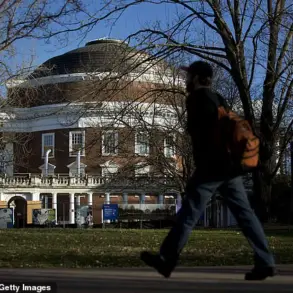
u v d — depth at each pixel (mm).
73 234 20578
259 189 15984
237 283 5969
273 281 6094
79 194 66875
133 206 49625
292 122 18422
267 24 16859
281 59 17469
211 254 11250
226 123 5035
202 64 5234
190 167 32344
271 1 17734
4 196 65312
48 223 50844
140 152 33688
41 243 15812
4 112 34375
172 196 62094
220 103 5141
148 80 25109
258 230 5320
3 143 40844
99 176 67062
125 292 5555
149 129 27281
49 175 68688
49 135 73250
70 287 5930
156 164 33750
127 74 17641
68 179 67062
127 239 17297
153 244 15320
